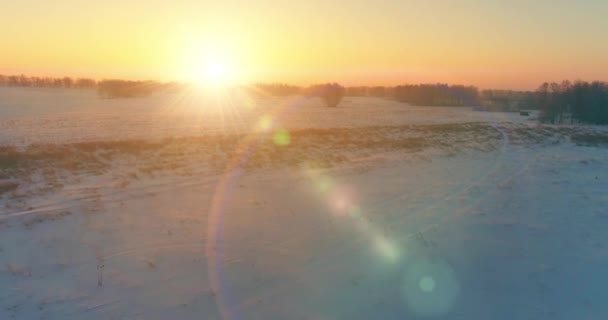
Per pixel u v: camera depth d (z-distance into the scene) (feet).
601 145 106.11
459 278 29.35
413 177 61.67
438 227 39.63
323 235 36.70
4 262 28.55
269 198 47.44
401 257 32.65
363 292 27.17
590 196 52.95
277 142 88.84
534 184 59.00
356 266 30.91
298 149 81.15
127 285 26.58
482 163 75.20
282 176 59.00
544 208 46.96
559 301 26.48
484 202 48.88
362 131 115.44
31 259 29.30
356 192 51.70
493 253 33.73
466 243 35.76
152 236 34.71
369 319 24.14
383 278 29.17
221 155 72.02
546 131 132.77
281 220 40.11
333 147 86.07
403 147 89.92
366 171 64.64
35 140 94.43
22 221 35.99
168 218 39.27
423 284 28.40
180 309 24.25
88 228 35.58
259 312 24.38
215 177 56.80
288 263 30.91
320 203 46.37
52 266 28.50
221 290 26.58
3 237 32.55
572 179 63.26
